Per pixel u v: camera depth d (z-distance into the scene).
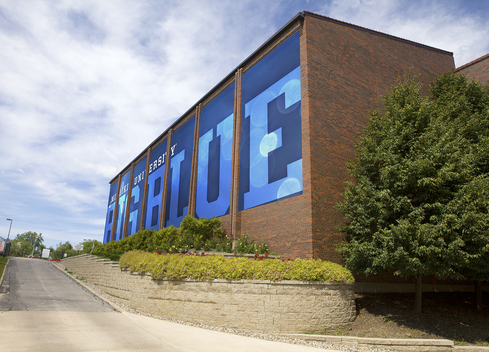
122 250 31.58
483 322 12.59
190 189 25.98
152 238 26.58
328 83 17.44
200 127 26.80
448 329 11.62
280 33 19.38
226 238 19.64
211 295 11.91
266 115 19.27
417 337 10.91
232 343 8.91
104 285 20.12
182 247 18.92
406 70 21.45
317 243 14.60
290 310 10.97
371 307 13.55
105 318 11.54
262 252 16.58
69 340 7.99
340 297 11.66
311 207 14.91
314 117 16.34
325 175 15.82
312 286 11.31
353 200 13.26
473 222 10.23
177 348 7.98
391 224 11.37
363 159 13.72
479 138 13.42
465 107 14.62
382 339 9.88
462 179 11.25
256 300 11.20
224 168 22.31
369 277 15.95
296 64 17.78
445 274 11.09
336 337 10.28
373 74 19.64
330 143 16.48
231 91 23.27
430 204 11.26
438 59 23.83
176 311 12.70
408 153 12.40
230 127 22.52
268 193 17.84
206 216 23.42
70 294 17.59
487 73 21.92
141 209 35.97
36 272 29.69
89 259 26.09
